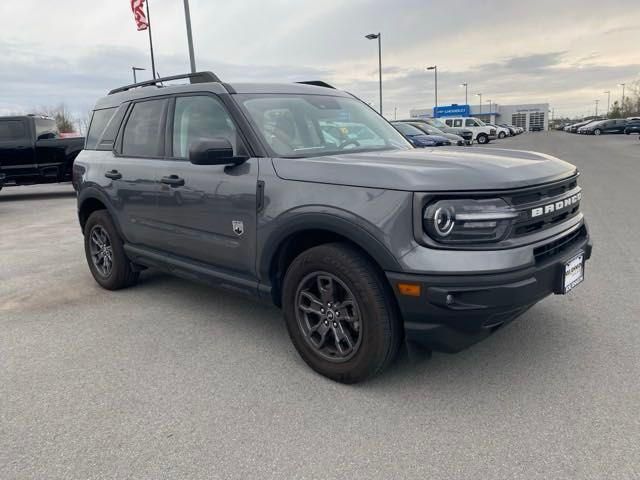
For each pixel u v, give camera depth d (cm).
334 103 426
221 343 385
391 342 294
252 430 273
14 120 1320
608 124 4997
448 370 328
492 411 282
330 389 313
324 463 245
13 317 452
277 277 349
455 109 5597
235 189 348
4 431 279
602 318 397
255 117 361
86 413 294
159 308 464
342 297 313
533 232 290
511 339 367
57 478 241
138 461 251
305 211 305
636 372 316
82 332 414
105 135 504
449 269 262
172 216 406
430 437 262
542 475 231
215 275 385
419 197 268
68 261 651
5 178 1307
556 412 278
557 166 328
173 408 297
